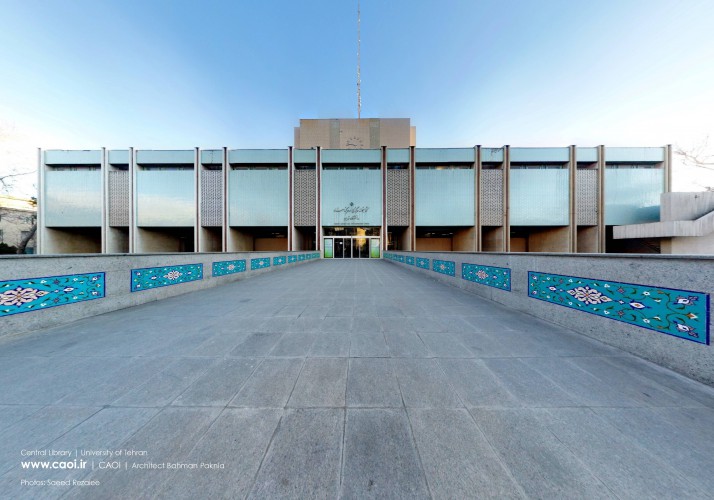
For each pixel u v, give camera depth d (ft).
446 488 4.83
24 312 12.96
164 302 19.89
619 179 88.69
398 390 7.78
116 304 17.49
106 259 16.97
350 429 6.15
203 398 7.41
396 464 5.27
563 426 6.23
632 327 10.43
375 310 17.24
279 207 93.04
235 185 92.89
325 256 94.58
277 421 6.43
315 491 4.79
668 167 88.17
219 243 101.76
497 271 19.70
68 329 13.46
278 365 9.37
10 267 12.55
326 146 111.65
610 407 6.97
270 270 44.42
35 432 6.14
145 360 9.84
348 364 9.43
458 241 103.50
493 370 9.01
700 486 4.81
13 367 9.26
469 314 16.24
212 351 10.64
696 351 8.34
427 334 12.61
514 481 4.93
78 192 91.66
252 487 4.86
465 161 91.15
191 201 91.56
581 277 12.80
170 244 105.81
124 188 91.40
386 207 92.02
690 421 6.40
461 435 5.97
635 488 4.78
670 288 9.14
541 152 89.51
